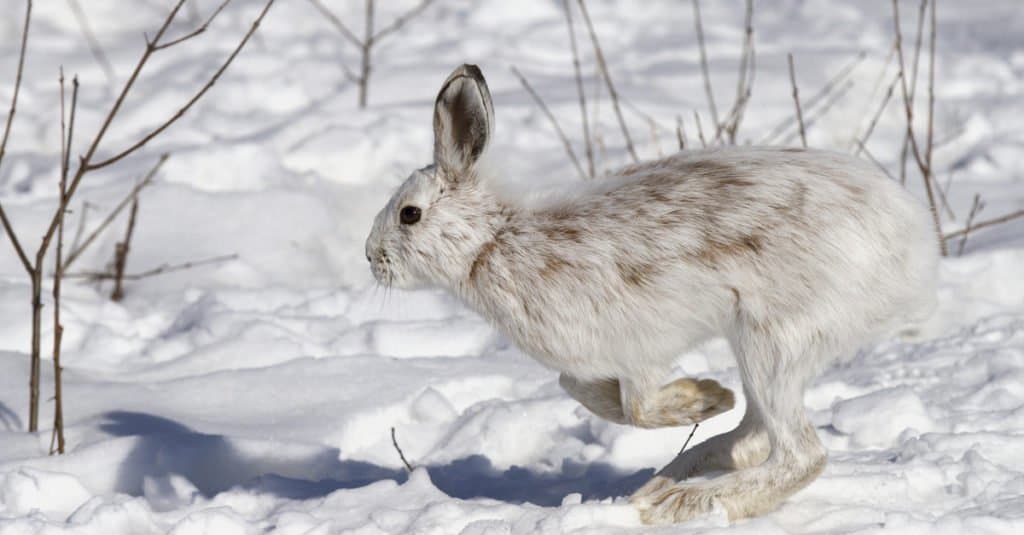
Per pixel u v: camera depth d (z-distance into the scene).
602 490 8.27
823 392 9.65
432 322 11.91
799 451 7.09
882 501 7.53
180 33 22.89
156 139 17.36
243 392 10.26
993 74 19.98
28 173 16.12
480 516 7.43
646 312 7.04
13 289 12.73
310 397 10.15
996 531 6.82
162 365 11.18
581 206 7.28
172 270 13.76
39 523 7.25
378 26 23.45
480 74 7.31
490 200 7.48
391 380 10.45
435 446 9.41
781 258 6.88
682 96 19.11
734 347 7.15
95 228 14.53
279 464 8.95
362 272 14.42
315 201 15.37
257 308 12.69
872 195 7.02
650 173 7.34
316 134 17.19
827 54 20.61
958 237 13.63
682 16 24.36
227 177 16.17
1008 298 11.93
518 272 7.26
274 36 22.69
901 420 8.66
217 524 7.27
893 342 10.98
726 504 7.14
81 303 12.50
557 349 7.29
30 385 9.44
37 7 24.30
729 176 7.12
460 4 24.83
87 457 8.71
